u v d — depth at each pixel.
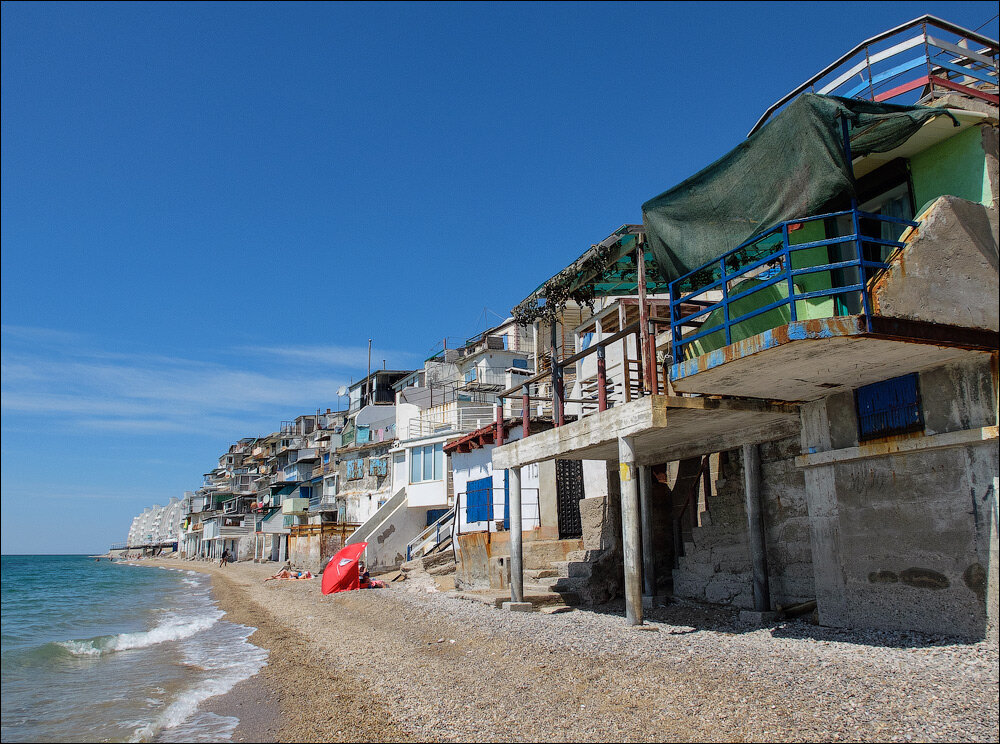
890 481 9.88
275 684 10.50
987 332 8.78
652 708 7.35
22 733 8.54
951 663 7.93
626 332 12.55
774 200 9.41
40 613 24.94
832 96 8.84
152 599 31.33
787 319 11.10
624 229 11.94
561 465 21.55
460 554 22.19
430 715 7.94
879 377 9.98
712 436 13.73
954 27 10.00
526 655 10.38
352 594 23.45
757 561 12.40
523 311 15.47
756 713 6.92
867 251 10.57
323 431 73.38
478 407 39.97
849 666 8.28
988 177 9.37
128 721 8.98
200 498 107.38
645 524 15.66
